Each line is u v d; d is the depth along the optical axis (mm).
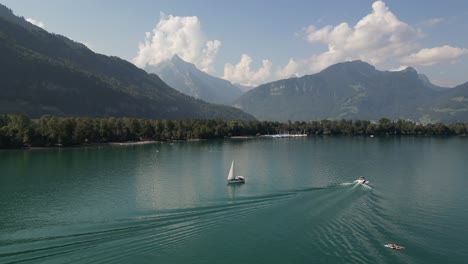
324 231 75188
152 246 67500
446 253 65812
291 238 71375
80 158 197250
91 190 115438
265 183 124812
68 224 80438
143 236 72312
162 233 74062
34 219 84438
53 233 74500
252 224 79312
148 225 79062
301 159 191875
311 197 102625
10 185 123438
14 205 97438
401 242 70375
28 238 71562
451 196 107812
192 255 64062
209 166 167500
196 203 97688
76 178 136250
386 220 83312
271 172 148500
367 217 84750
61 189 116938
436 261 62500
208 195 107250
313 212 87875
